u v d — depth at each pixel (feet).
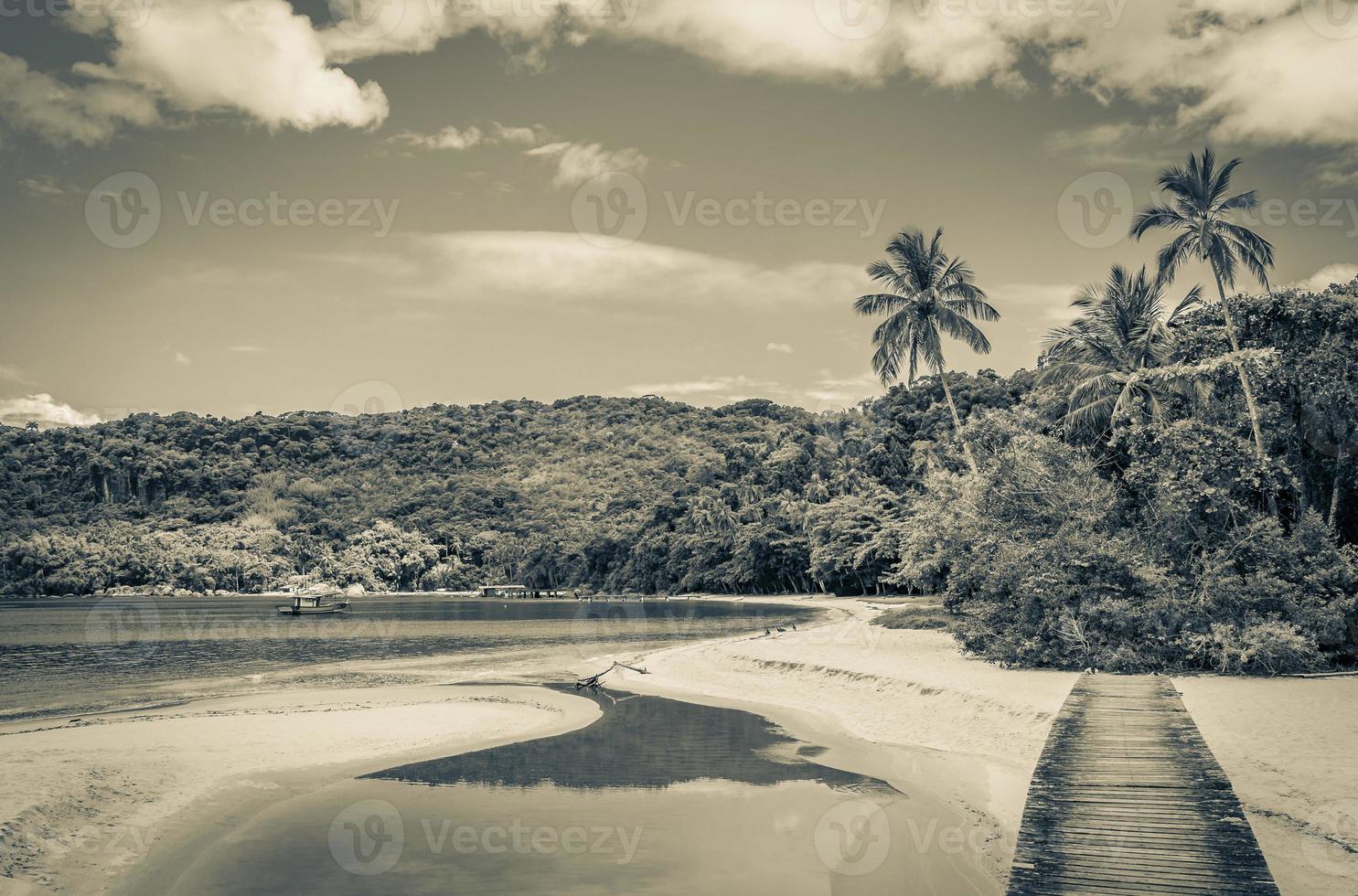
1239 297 110.83
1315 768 48.75
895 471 299.17
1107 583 89.71
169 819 49.70
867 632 145.89
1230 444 94.63
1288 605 83.82
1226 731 57.62
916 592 278.26
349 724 78.02
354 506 578.66
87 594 480.23
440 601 477.36
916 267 152.66
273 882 40.98
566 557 456.86
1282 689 72.54
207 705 94.63
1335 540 91.56
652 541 400.47
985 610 97.86
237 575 504.43
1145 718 59.98
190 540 516.32
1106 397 126.11
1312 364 97.55
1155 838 40.09
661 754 66.85
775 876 41.09
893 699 84.02
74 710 94.22
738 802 53.47
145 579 492.13
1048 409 139.23
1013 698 74.33
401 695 100.94
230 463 593.01
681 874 41.63
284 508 564.30
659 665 123.85
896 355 155.43
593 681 104.58
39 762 58.65
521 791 56.44
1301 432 100.27
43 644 203.00
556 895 39.09
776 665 108.68
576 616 296.10
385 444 652.48
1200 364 104.94
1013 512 102.53
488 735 74.23
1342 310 98.27
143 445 577.84
